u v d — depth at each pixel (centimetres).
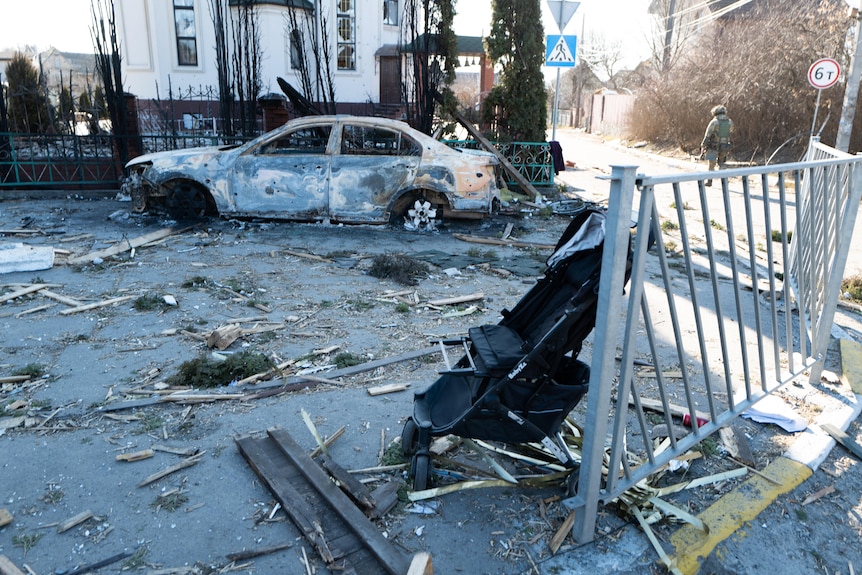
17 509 292
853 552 295
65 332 507
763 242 937
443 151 902
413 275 696
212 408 391
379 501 300
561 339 287
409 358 473
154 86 1933
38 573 254
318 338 512
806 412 413
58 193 1164
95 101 1680
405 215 937
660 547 279
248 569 258
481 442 354
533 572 266
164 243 799
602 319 249
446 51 1297
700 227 1028
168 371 443
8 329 509
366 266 727
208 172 889
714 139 1527
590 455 265
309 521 279
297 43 1477
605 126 3472
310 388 423
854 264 809
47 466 325
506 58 1321
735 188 1468
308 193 891
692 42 2908
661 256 267
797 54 1942
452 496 312
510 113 1350
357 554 265
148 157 917
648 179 242
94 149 1269
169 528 282
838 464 362
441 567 267
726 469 346
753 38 2123
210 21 1897
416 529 287
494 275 717
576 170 1847
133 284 634
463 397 337
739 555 285
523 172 1341
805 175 729
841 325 589
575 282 322
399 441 359
